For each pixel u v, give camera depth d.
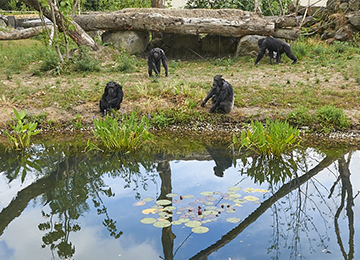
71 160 7.40
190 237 4.20
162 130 9.65
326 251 3.85
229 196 5.34
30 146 8.36
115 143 8.07
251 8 19.75
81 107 10.52
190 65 15.14
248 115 9.79
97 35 21.31
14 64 14.55
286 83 11.70
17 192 5.77
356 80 11.39
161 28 15.35
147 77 12.93
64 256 3.84
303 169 6.74
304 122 9.30
